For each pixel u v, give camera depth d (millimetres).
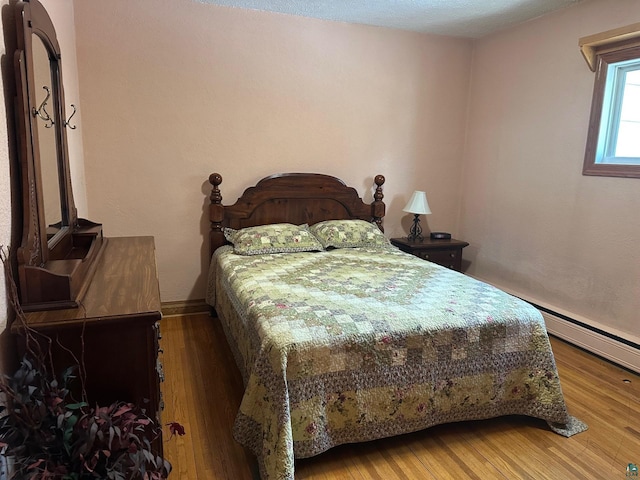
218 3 3180
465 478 1785
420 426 1957
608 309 2896
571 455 1932
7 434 1033
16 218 1356
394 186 3998
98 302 1397
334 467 1840
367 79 3711
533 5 3074
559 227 3221
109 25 2988
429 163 4070
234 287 2479
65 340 1294
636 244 2705
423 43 3816
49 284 1317
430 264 2967
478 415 2057
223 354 2818
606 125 2891
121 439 1077
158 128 3221
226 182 3471
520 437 2059
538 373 2088
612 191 2828
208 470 1790
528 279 3518
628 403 2348
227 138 3406
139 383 1387
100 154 3113
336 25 3535
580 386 2518
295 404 1719
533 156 3412
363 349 1811
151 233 3342
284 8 3260
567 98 3111
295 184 3584
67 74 2553
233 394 2354
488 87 3838
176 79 3201
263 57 3387
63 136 2002
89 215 3160
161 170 3283
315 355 1742
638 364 2660
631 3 2674
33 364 1239
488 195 3893
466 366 1985
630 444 2010
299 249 3252
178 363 2689
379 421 1880
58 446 1060
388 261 3020
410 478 1783
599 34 2732
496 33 3715
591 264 2994
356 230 3484
